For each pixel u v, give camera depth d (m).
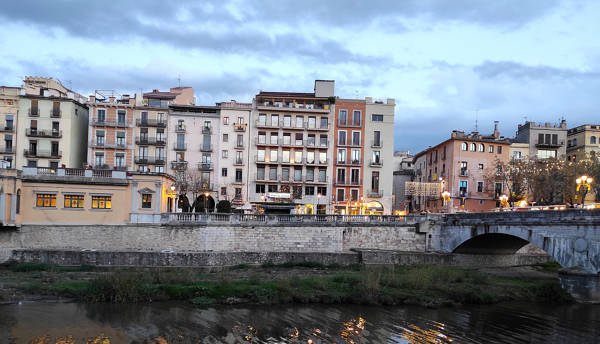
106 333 28.19
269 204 78.69
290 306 35.53
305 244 55.00
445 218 58.78
